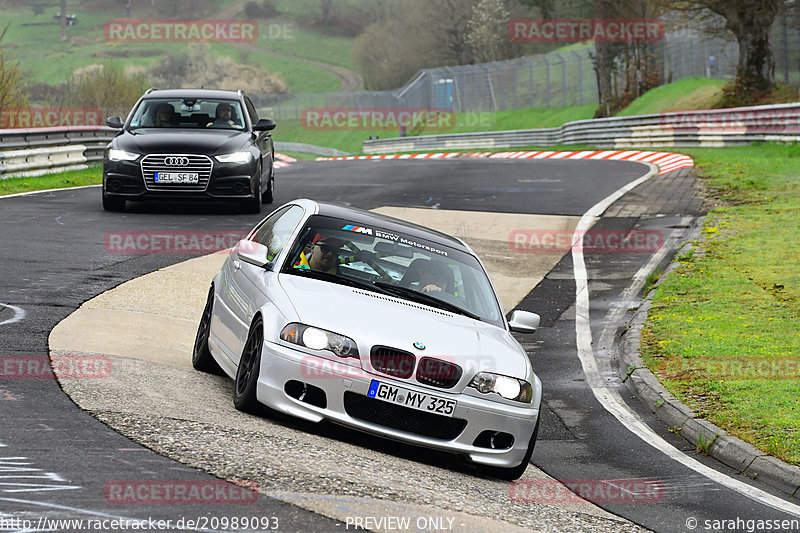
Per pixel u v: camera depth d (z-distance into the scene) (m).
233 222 45.41
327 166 94.44
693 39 152.12
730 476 20.36
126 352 22.17
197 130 48.09
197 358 22.19
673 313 33.75
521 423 18.16
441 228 49.41
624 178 70.56
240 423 17.34
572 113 181.12
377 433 17.39
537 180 70.75
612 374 28.80
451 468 18.30
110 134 76.38
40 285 28.98
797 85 112.44
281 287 19.06
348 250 20.55
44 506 11.98
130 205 49.88
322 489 14.27
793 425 22.25
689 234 47.47
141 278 32.00
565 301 37.22
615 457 21.34
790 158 74.00
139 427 16.00
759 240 44.34
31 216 43.28
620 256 44.44
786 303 33.97
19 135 60.19
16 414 16.08
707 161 75.81
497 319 20.55
